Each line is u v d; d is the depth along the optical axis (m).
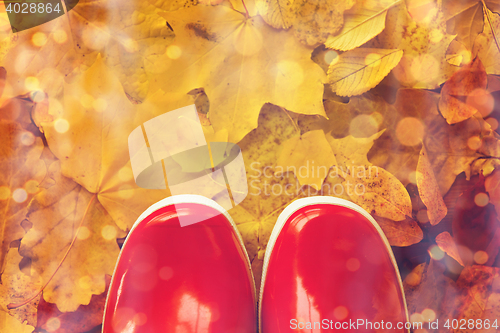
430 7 0.60
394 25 0.60
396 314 0.60
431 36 0.60
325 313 0.59
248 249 0.61
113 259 0.61
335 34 0.59
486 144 0.61
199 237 0.60
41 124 0.60
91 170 0.60
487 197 0.61
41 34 0.59
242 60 0.59
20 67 0.60
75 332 0.61
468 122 0.61
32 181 0.60
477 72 0.60
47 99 0.60
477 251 0.62
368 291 0.59
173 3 0.59
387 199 0.61
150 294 0.59
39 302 0.61
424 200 0.61
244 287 0.60
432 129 0.61
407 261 0.62
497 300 0.62
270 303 0.60
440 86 0.61
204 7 0.58
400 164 0.61
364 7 0.59
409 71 0.60
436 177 0.61
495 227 0.61
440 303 0.62
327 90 0.60
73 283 0.61
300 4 0.59
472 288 0.62
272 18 0.58
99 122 0.59
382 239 0.60
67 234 0.60
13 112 0.60
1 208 0.60
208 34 0.58
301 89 0.59
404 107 0.61
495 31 0.60
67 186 0.60
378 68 0.60
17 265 0.61
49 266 0.61
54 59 0.60
